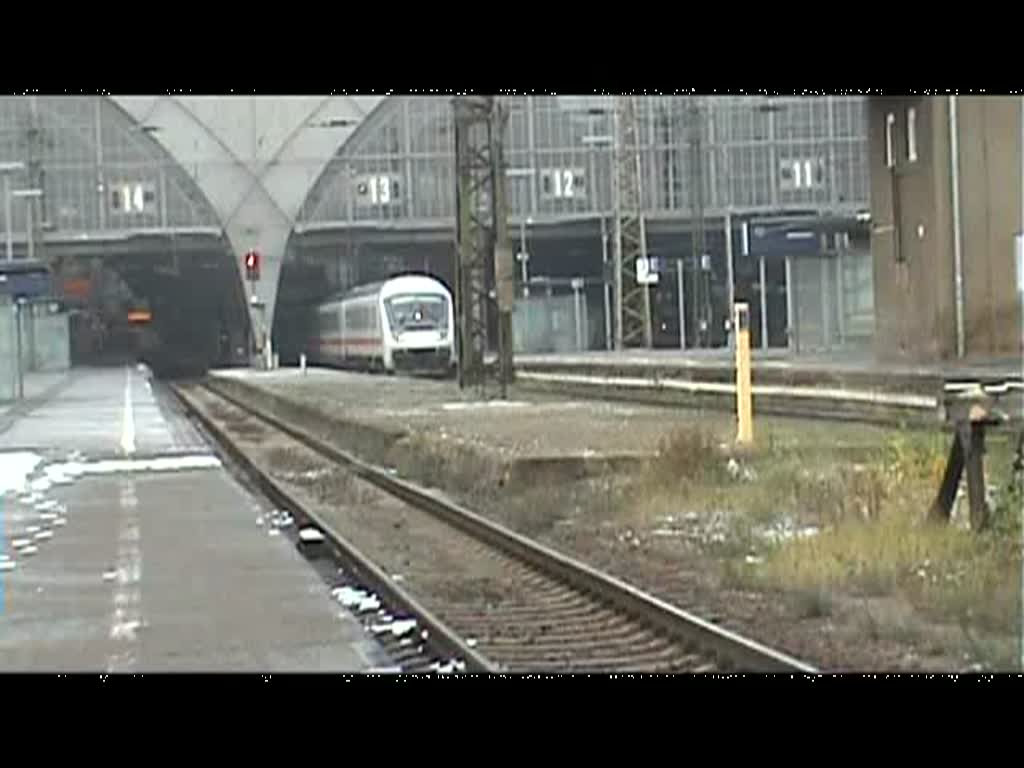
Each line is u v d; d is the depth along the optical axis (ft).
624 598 97.14
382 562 122.72
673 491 150.30
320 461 226.79
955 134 287.48
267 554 123.65
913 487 128.06
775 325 579.48
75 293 648.38
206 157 545.85
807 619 90.68
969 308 289.53
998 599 87.76
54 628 91.30
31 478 194.90
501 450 183.52
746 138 526.57
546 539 133.59
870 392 239.71
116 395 437.17
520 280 575.79
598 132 536.42
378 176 549.95
